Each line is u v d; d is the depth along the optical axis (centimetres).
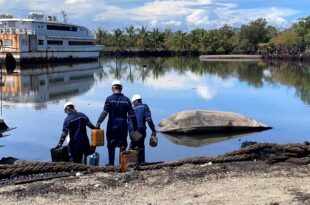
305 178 875
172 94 3369
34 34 7519
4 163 1036
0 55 7181
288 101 2866
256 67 7681
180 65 8638
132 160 940
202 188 811
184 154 1361
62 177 886
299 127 1867
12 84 4534
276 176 891
